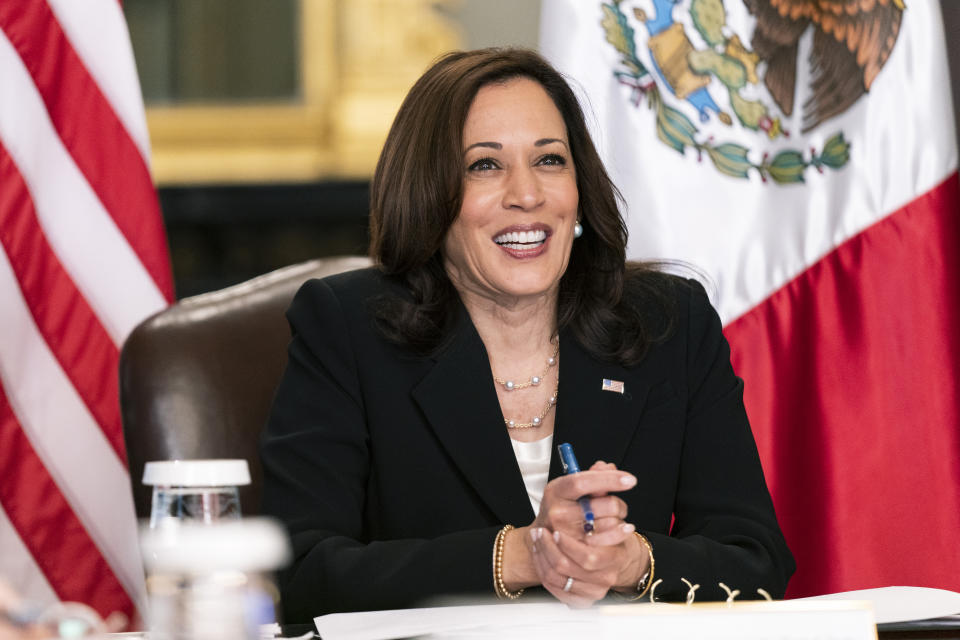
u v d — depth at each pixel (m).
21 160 6.98
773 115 6.92
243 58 19.98
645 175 6.87
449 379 5.27
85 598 6.84
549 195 5.24
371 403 5.30
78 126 7.18
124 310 7.13
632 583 4.35
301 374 5.39
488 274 5.27
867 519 6.55
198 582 2.56
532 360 5.52
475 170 5.33
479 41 19.91
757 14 6.95
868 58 6.77
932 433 6.53
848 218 6.74
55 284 7.01
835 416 6.64
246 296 6.13
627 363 5.45
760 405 6.75
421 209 5.36
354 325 5.44
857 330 6.66
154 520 2.64
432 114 5.36
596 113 6.86
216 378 5.73
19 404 6.86
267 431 5.31
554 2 7.00
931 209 6.66
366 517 5.34
